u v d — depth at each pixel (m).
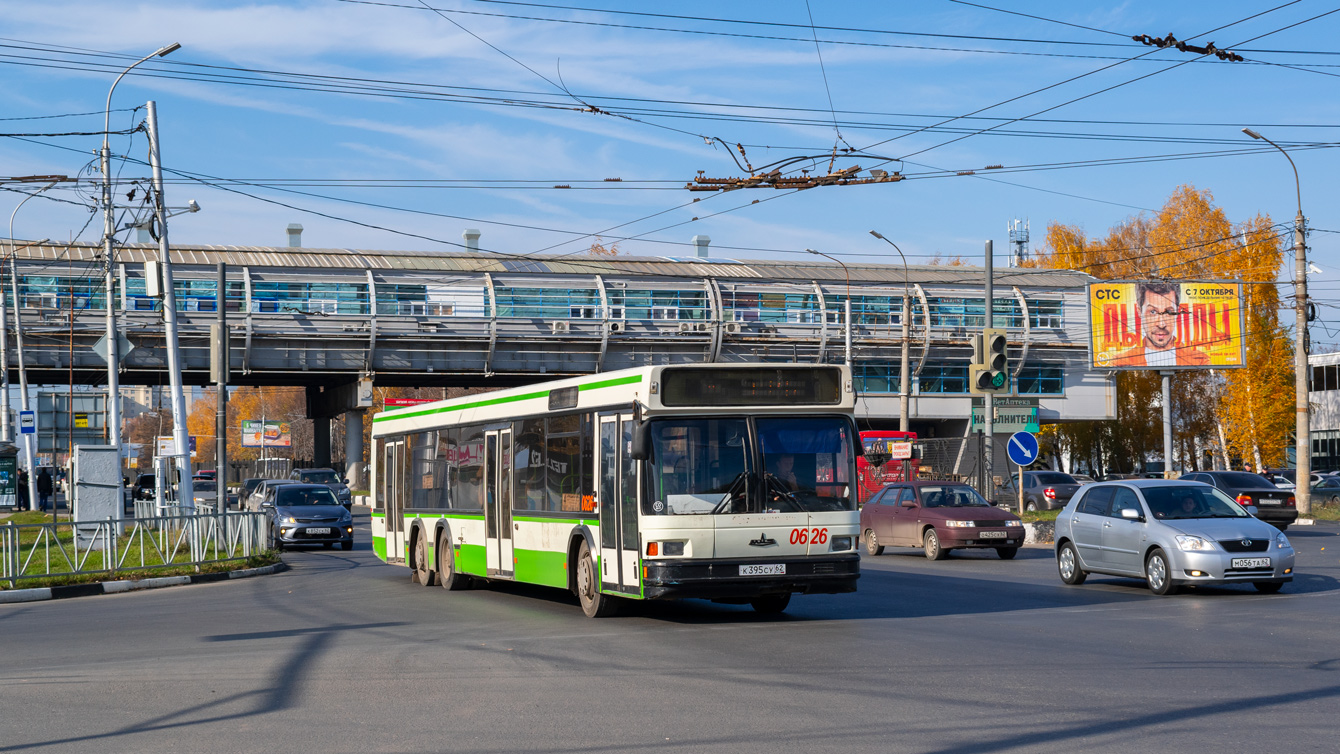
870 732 7.42
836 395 13.58
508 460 16.64
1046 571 20.84
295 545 32.50
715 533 12.90
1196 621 12.93
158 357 58.84
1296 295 36.06
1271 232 66.38
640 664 10.43
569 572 14.74
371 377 62.44
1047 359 73.75
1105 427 79.19
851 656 10.65
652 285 66.56
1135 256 74.31
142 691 9.42
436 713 8.30
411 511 20.28
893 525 25.75
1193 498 16.70
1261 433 64.56
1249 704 8.12
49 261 56.28
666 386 13.03
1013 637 11.80
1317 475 68.38
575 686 9.33
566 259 66.88
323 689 9.36
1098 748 6.86
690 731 7.56
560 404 15.13
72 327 48.16
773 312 68.62
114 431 30.14
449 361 63.94
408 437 20.69
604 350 65.06
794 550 13.12
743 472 13.12
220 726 7.98
